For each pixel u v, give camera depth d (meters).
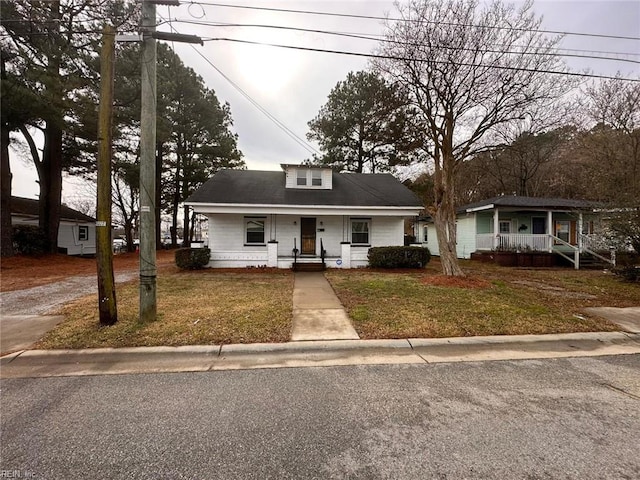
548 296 7.22
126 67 14.33
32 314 5.50
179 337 4.36
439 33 7.96
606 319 5.45
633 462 2.06
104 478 1.91
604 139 14.95
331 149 23.59
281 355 3.98
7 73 11.68
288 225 13.77
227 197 12.53
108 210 4.78
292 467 2.00
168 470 1.98
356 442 2.26
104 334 4.43
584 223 16.91
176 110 23.38
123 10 12.92
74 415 2.60
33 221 19.58
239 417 2.58
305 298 6.82
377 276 10.17
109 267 4.80
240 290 7.74
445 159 9.16
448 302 6.37
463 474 1.95
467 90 8.39
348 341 4.34
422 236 23.64
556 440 2.29
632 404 2.82
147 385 3.15
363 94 21.73
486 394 2.99
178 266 11.80
